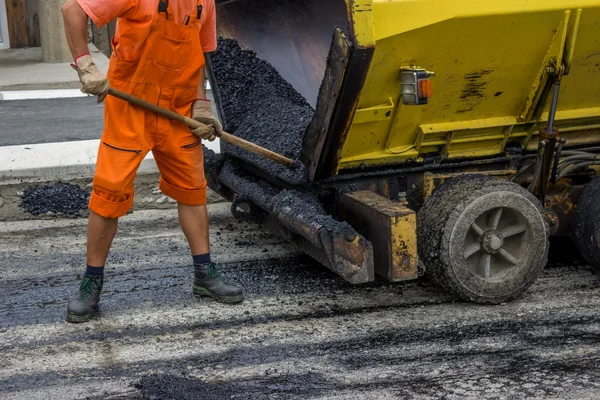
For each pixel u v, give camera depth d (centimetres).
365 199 416
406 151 435
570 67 428
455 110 430
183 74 393
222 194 538
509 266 427
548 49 422
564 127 470
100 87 368
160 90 391
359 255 388
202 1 388
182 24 380
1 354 373
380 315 417
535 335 392
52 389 341
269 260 500
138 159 394
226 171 525
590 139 482
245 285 459
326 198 438
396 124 420
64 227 564
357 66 370
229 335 394
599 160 466
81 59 367
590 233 448
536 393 335
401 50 387
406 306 428
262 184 493
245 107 546
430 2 380
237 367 361
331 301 436
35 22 1177
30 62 1065
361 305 430
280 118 512
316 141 409
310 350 378
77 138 685
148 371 357
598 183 455
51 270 483
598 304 429
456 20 385
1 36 1164
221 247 523
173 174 420
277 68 570
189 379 350
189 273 478
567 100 455
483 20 391
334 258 386
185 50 387
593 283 459
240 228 561
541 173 443
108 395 336
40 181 597
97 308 422
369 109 403
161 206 609
